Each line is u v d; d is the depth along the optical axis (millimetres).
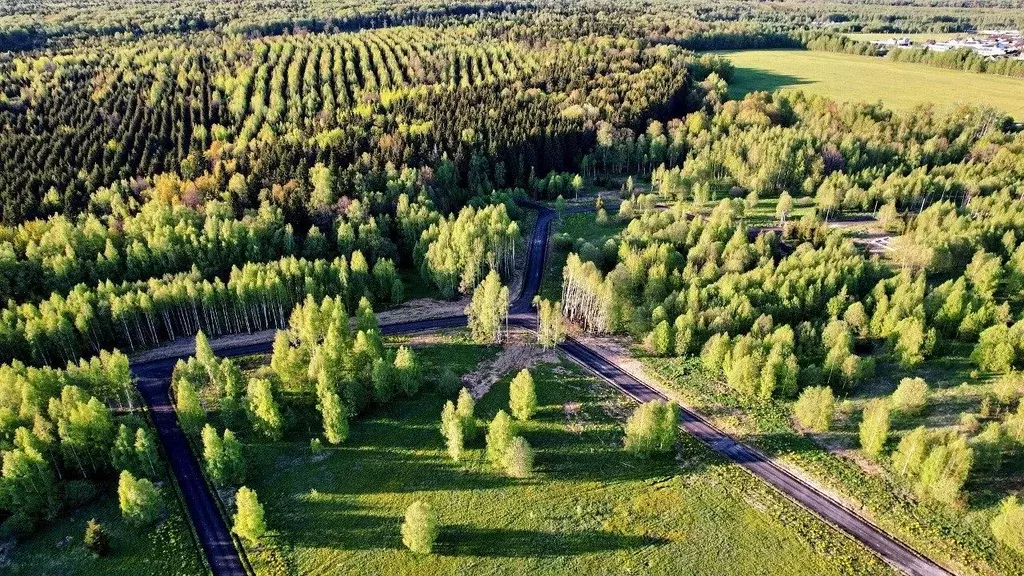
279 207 155125
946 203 149125
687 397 103562
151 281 123938
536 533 80812
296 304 121625
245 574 76750
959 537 75562
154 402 107562
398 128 193000
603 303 119125
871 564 73938
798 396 101250
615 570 75688
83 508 86125
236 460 87938
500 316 122438
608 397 105250
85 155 175500
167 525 83125
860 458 88062
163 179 161750
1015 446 83688
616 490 86688
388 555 78562
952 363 103188
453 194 176375
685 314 114812
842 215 165250
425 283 148250
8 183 160000
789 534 78438
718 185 190875
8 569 77188
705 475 88125
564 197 197500
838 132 198875
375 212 160375
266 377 111000
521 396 97500
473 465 91812
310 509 85312
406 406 104562
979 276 117062
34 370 96188
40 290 131750
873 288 117750
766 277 121500
